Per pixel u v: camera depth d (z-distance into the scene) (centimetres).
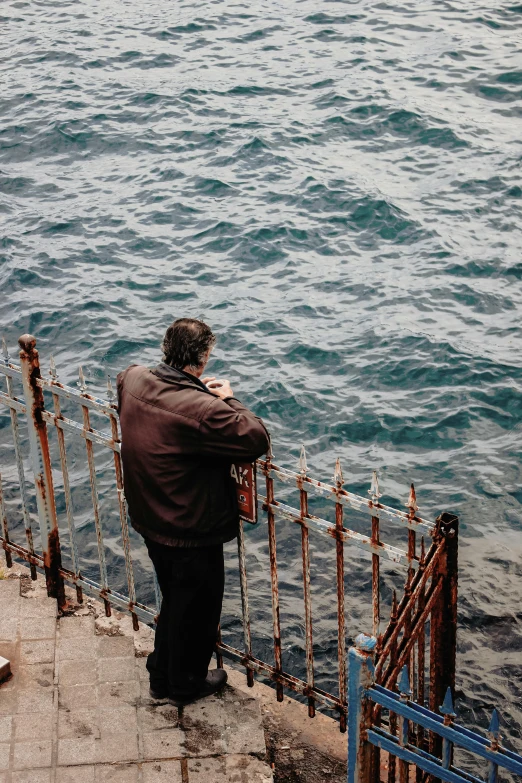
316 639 786
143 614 455
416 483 1057
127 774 370
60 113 2312
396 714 328
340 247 1658
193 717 403
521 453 1103
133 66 2681
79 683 420
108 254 1636
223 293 1506
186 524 374
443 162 2005
